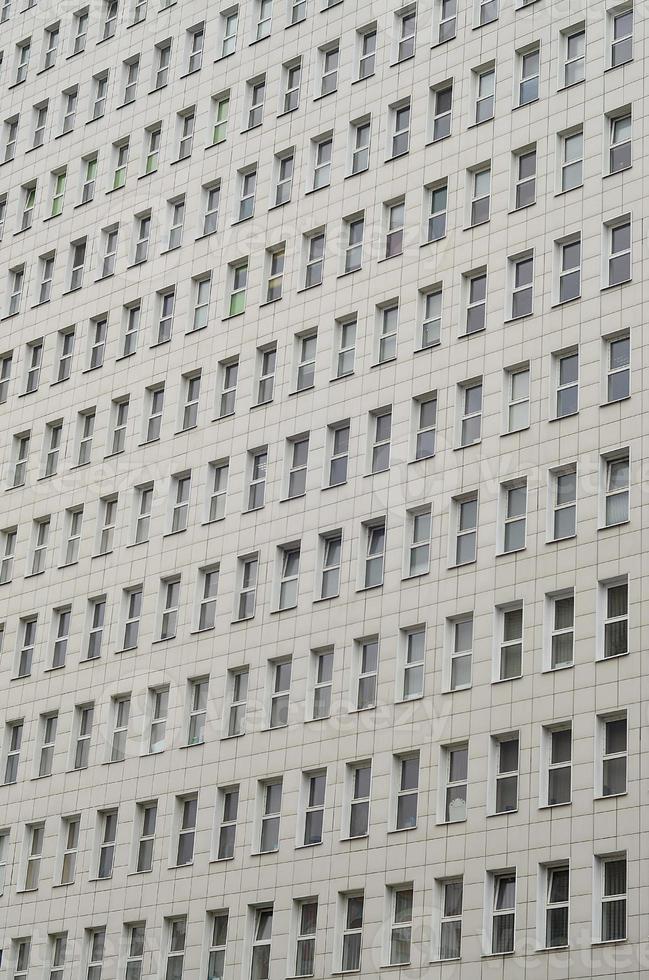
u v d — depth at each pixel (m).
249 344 105.81
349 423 98.88
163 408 109.38
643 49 93.12
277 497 100.50
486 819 84.62
